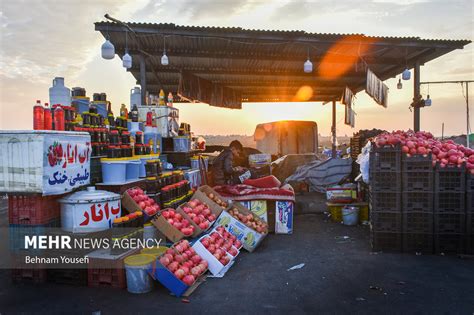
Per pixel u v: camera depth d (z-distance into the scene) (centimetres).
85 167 522
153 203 559
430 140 706
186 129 934
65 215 474
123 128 648
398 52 1170
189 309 399
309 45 1071
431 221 595
